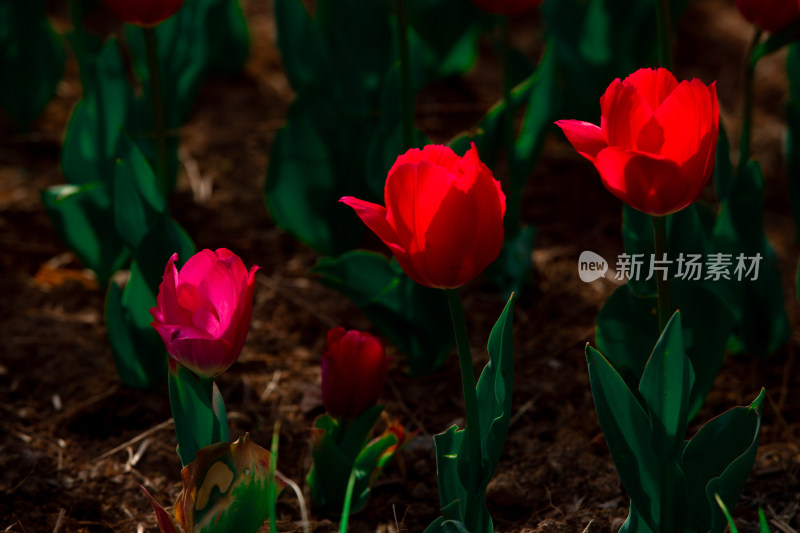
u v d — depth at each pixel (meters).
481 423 1.40
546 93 1.73
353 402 1.48
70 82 2.69
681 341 1.34
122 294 1.62
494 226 1.32
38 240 2.04
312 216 1.84
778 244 2.04
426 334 1.64
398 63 1.64
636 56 1.96
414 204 1.31
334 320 1.80
